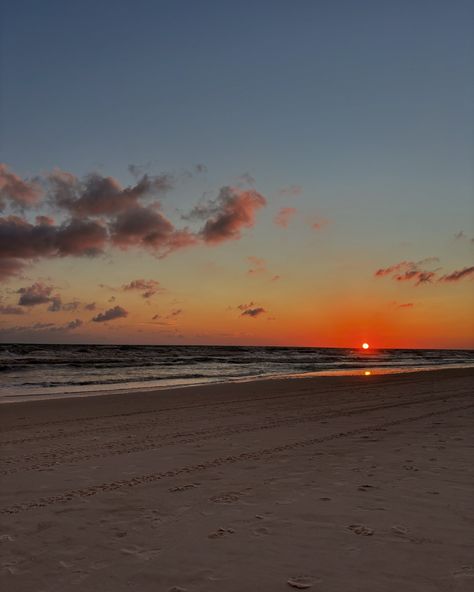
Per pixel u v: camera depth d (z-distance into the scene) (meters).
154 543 3.96
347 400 15.02
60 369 37.09
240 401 15.25
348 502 4.95
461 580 3.21
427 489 5.38
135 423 10.94
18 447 8.30
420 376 26.88
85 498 5.29
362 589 3.12
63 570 3.49
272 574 3.36
